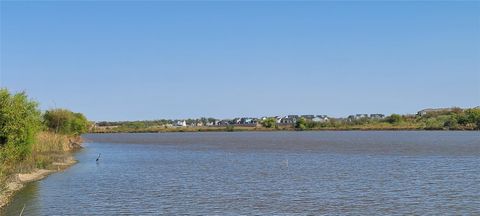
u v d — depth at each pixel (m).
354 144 147.38
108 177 62.25
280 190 50.62
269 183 56.09
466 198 44.72
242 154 109.00
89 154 110.06
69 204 42.72
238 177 62.28
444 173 63.94
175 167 76.94
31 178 58.75
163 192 49.50
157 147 147.62
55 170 68.19
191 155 107.88
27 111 60.97
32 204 42.59
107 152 119.31
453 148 116.81
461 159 85.50
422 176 60.94
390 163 79.94
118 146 155.12
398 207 41.19
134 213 39.19
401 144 141.12
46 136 95.94
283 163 82.81
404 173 64.56
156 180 59.38
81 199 45.19
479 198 44.69
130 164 82.50
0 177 45.72
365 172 66.56
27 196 46.41
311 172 67.44
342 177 61.06
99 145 163.50
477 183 54.00
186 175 65.06
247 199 45.25
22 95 58.81
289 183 55.94
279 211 39.94
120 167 76.31
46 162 72.12
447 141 154.38
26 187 52.06
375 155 98.94
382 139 183.50
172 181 58.38
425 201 43.62
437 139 170.50
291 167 75.31
